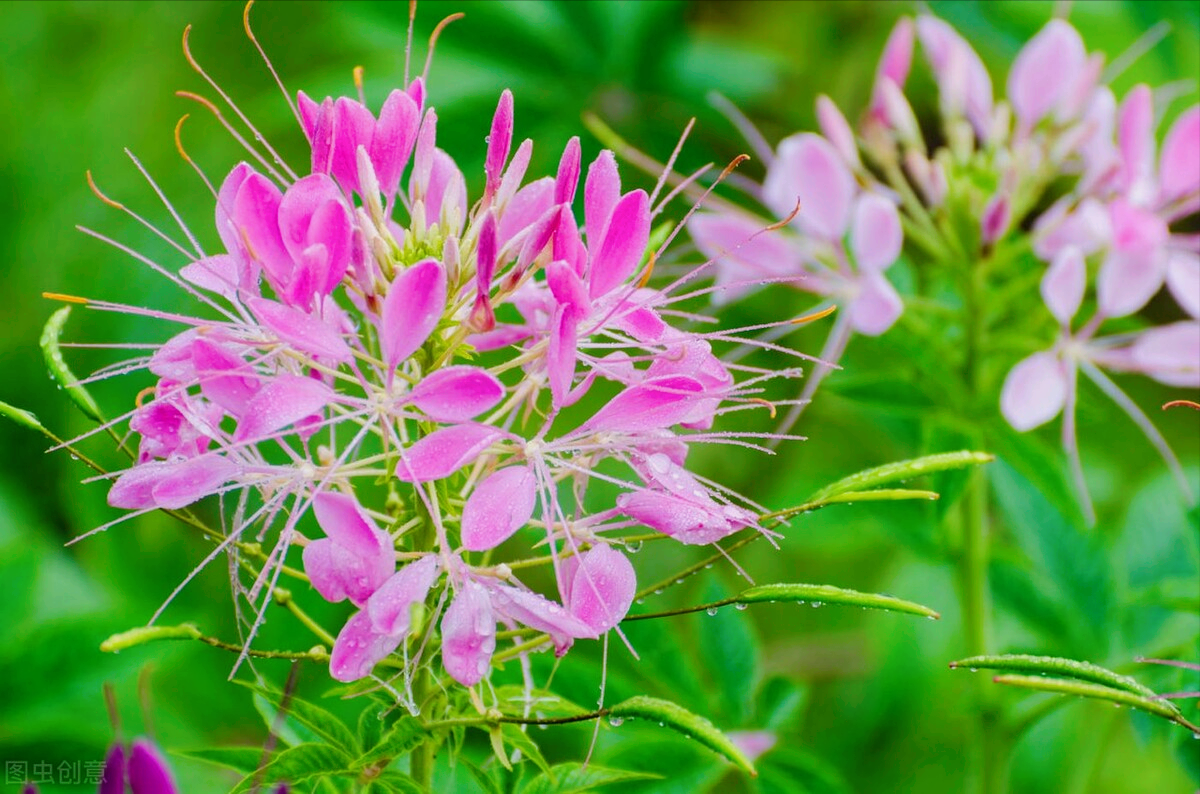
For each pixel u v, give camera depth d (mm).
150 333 973
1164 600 862
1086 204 893
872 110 914
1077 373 925
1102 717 901
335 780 763
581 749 891
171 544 901
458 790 792
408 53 741
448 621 704
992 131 918
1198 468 936
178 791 701
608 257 719
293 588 860
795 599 707
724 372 730
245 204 705
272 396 700
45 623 825
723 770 840
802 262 907
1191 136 890
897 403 885
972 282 891
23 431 961
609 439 731
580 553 729
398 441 716
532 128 1020
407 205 750
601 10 1025
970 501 896
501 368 729
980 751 886
